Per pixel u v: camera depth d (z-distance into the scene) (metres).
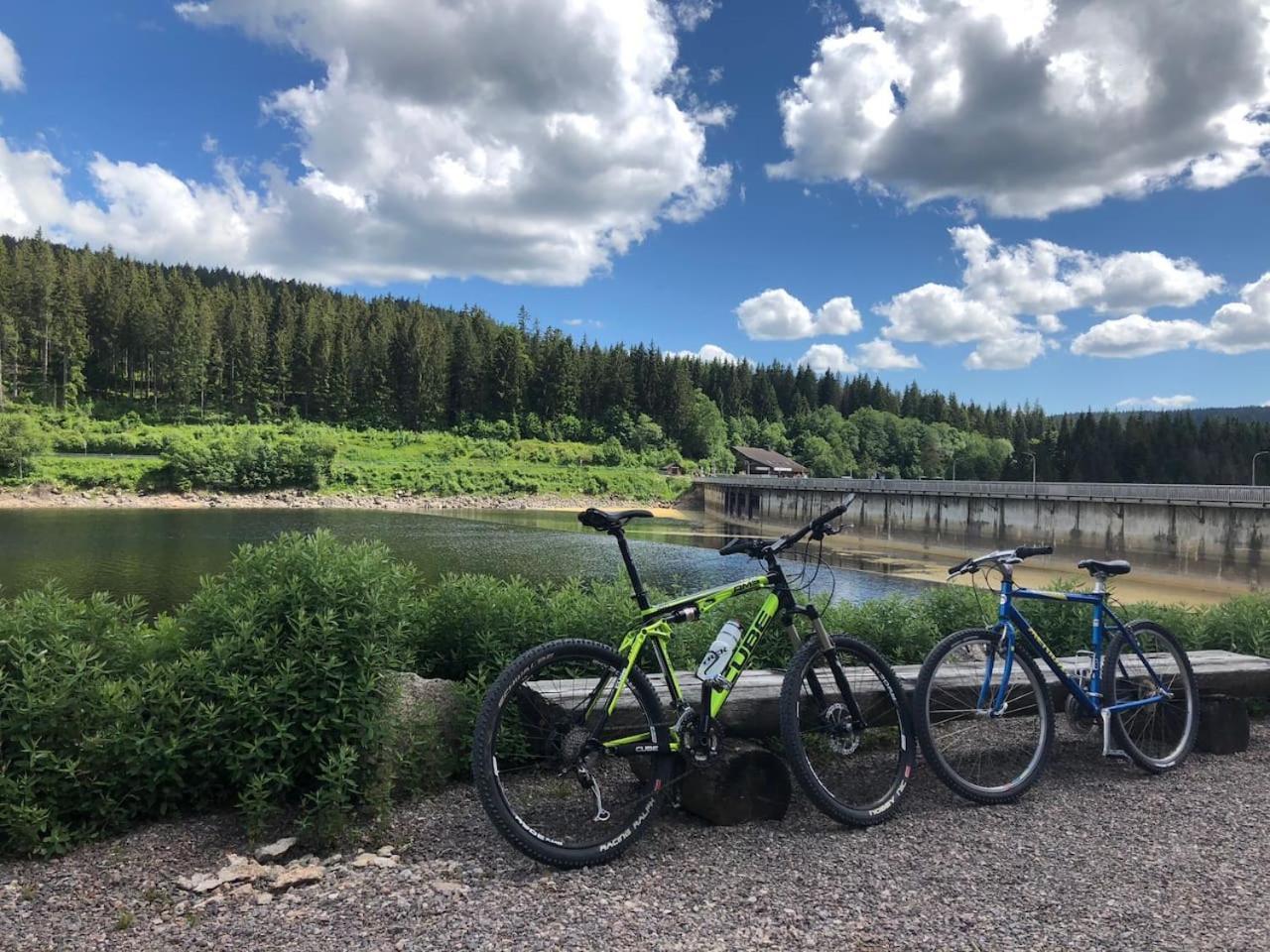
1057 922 2.86
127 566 39.69
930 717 4.31
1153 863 3.39
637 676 3.61
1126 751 4.69
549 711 3.53
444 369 153.62
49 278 130.38
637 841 3.52
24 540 51.50
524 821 3.43
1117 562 5.00
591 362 165.88
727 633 3.88
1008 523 58.84
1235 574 43.56
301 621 3.67
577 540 60.62
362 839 3.49
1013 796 4.17
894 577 45.00
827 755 4.52
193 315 138.75
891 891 3.08
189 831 3.54
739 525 93.88
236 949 2.58
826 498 78.88
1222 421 113.06
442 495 108.00
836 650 4.13
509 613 5.12
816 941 2.68
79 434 108.12
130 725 3.56
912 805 4.09
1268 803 4.19
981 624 6.27
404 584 4.37
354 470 109.94
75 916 2.84
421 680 4.41
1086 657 5.11
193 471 96.81
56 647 3.61
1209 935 2.79
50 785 3.39
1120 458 110.69
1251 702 6.15
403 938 2.64
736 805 3.73
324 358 146.62
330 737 3.64
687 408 163.12
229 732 3.63
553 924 2.75
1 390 114.00
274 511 88.50
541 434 154.12
